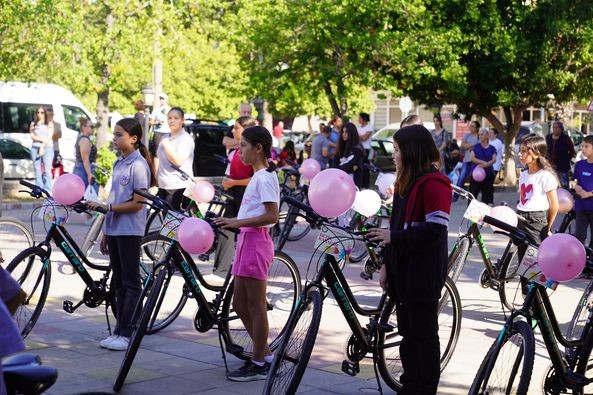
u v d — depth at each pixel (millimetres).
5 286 4113
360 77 28547
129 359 6770
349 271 12344
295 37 28375
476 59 29766
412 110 44312
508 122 32688
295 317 6238
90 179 17047
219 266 10492
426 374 6039
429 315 6023
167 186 11758
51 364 7496
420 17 27922
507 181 32812
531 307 6145
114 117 45094
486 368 5812
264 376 7184
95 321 9250
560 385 6238
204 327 7402
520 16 29125
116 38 26062
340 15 27484
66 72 24625
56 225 8250
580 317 7789
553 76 29891
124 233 7961
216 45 48156
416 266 5934
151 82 42250
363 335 6586
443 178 5922
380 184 12164
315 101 30188
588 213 12359
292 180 19531
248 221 6914
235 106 45938
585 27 29625
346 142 15398
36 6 22672
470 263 13664
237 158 11227
